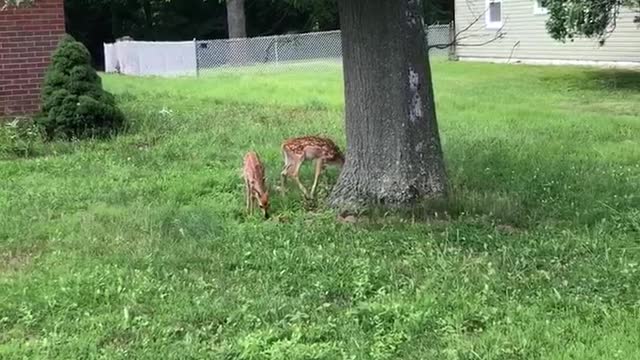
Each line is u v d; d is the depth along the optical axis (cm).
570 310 471
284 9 2723
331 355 416
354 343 431
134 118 1297
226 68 2388
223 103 1568
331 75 2094
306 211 743
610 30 1936
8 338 454
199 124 1265
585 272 539
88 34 3662
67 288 519
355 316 470
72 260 589
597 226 652
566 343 423
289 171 767
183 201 796
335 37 2484
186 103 1565
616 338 427
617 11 1753
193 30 3650
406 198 721
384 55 716
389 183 722
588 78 1873
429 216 703
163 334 455
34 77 1200
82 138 1153
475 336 441
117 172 921
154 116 1323
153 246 623
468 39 2555
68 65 1169
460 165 893
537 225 671
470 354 411
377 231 661
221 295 512
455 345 427
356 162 732
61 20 1209
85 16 3644
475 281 527
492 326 452
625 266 543
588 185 803
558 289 508
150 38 3628
